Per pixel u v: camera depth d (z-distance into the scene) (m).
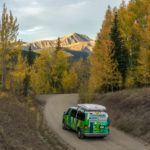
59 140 22.45
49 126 28.42
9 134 15.29
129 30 44.81
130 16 44.59
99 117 23.86
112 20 48.84
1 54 39.53
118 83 45.25
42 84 80.56
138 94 32.91
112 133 25.91
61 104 47.41
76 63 116.56
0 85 41.25
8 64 40.84
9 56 40.06
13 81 43.16
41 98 56.06
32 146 15.30
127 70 45.19
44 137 20.11
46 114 36.00
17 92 43.06
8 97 30.31
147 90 33.66
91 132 23.53
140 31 42.38
